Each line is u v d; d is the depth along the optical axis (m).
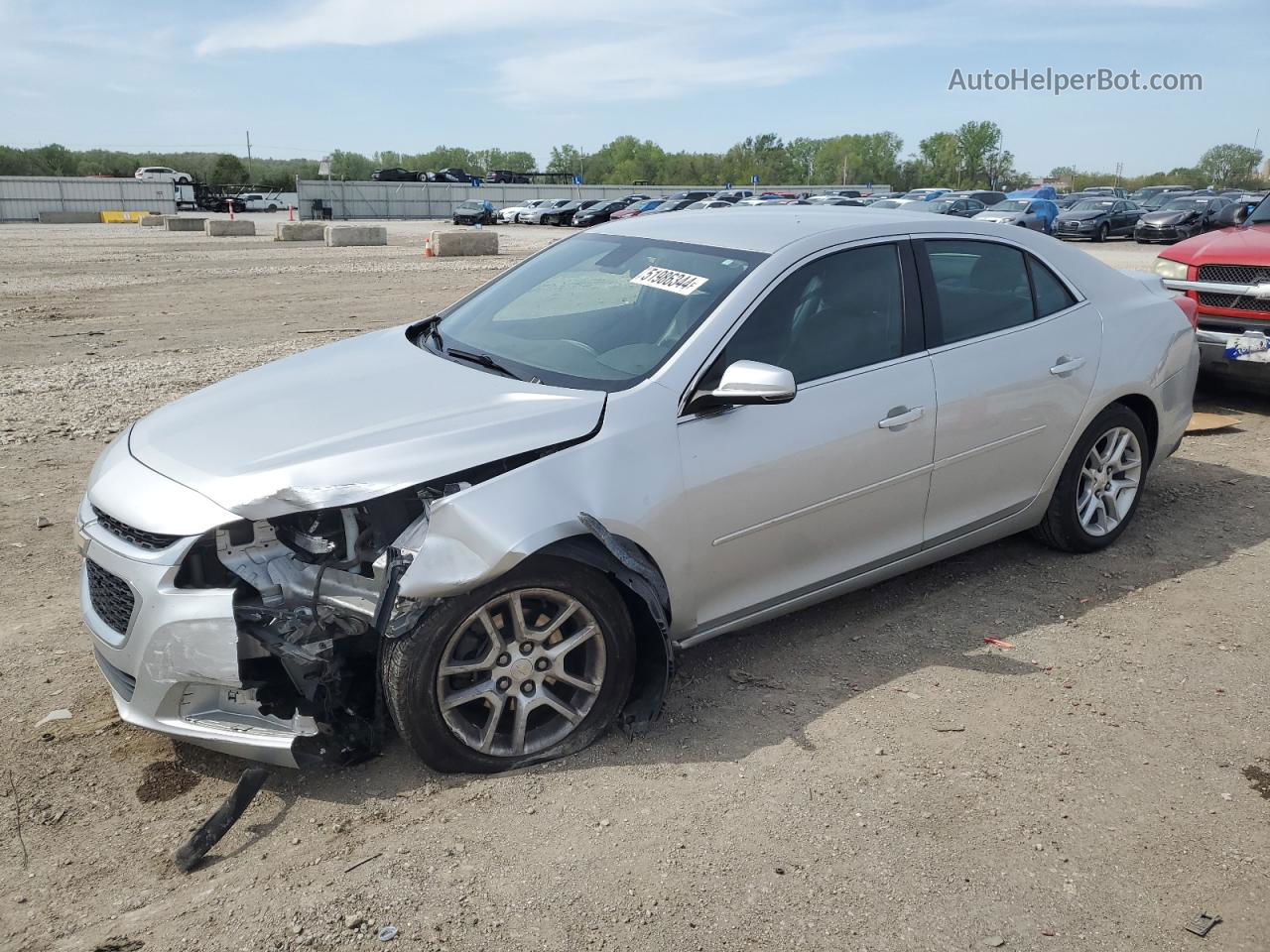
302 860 2.78
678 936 2.50
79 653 4.01
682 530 3.36
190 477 3.08
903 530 4.08
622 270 4.07
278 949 2.45
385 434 3.14
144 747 3.35
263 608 2.97
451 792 3.08
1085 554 4.97
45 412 7.98
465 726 3.12
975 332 4.23
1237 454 6.71
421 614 2.93
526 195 70.62
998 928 2.54
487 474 3.13
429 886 2.67
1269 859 2.81
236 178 110.38
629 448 3.25
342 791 3.09
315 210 63.75
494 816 2.96
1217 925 2.56
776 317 3.67
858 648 4.04
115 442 3.65
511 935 2.50
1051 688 3.72
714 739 3.38
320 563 3.08
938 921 2.56
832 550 3.87
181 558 2.94
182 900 2.63
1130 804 3.04
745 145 127.25
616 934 2.50
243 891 2.66
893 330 3.97
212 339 11.73
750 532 3.56
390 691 2.99
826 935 2.50
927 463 4.02
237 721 3.01
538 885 2.67
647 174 129.75
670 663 3.29
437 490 3.09
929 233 4.20
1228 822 2.96
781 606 3.81
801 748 3.32
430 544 2.89
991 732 3.43
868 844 2.84
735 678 3.78
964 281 4.27
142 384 9.08
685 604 3.48
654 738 3.38
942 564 4.87
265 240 35.06
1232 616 4.32
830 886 2.68
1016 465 4.41
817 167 127.56
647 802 3.02
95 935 2.51
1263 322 7.40
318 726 3.03
